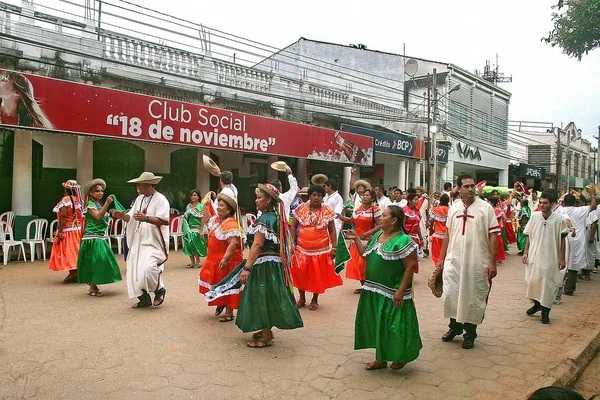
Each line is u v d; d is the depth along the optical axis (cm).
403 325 439
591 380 491
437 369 467
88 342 511
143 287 645
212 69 1382
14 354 470
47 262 1009
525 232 688
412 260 435
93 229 715
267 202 517
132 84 1205
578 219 879
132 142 1376
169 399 382
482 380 442
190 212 1017
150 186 666
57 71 1073
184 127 1200
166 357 474
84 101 1018
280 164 833
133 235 657
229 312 610
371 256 456
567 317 689
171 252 1259
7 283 799
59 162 1225
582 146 4831
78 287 784
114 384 407
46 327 561
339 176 1984
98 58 1052
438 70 2591
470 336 536
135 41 1210
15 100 927
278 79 1586
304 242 690
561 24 862
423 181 2336
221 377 430
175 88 1282
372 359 486
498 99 3111
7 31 1010
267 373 442
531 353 523
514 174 3384
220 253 607
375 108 2038
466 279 526
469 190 535
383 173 2231
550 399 165
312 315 658
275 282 506
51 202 1216
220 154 1619
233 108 1438
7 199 1153
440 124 2383
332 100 1817
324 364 470
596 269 1168
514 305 760
